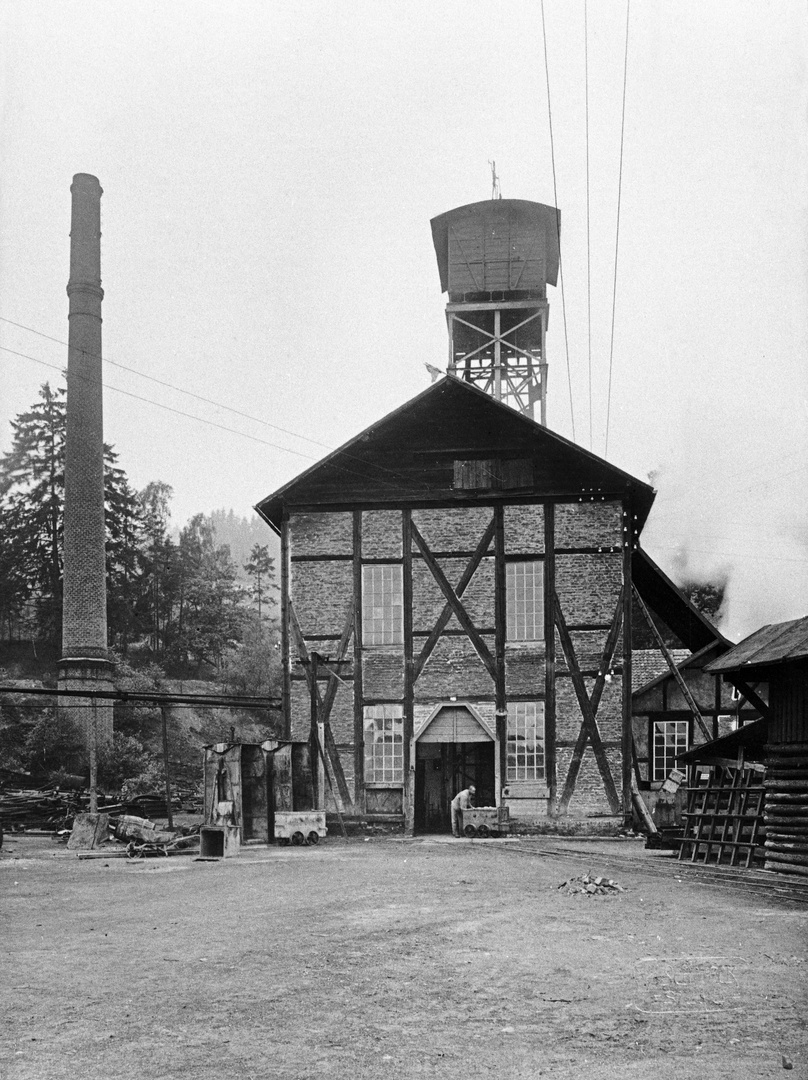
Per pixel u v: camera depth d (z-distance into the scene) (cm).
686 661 2975
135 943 1081
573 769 2548
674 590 3206
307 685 2661
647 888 1502
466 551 2659
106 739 5316
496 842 2395
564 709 2573
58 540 7175
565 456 2655
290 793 2462
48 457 7256
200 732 6681
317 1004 817
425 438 2708
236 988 870
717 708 2933
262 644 8231
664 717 2941
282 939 1091
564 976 910
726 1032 739
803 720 1650
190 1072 651
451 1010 799
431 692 2622
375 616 2669
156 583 8481
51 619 7050
